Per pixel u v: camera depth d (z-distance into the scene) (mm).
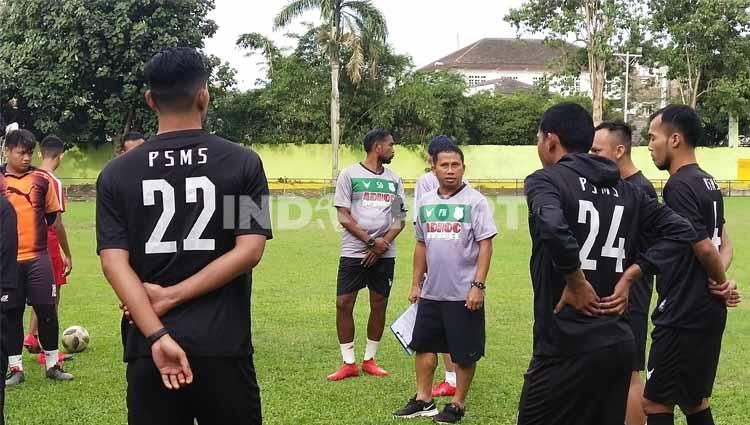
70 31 30672
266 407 5570
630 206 3514
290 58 38094
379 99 38062
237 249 2967
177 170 2973
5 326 5992
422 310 5477
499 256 14664
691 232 3471
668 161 4324
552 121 3602
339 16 33812
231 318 3010
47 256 6316
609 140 4727
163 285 2979
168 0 31609
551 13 40000
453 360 5336
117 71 31328
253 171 3035
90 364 6777
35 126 32156
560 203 3334
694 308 4109
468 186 5555
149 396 2998
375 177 6645
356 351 7344
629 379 3494
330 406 5641
